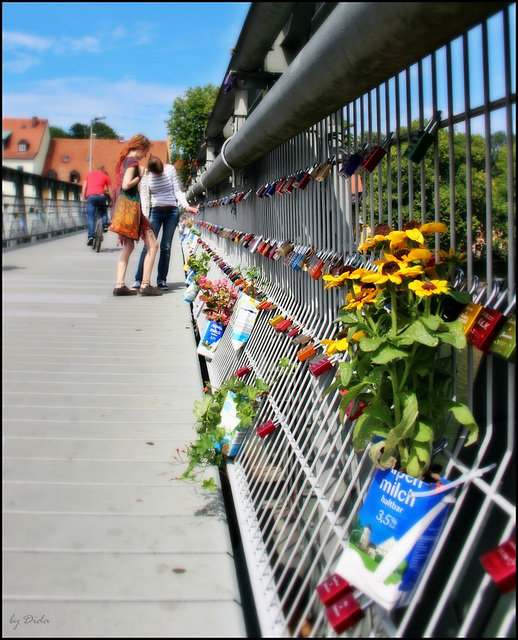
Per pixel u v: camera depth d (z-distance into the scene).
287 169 4.29
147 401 3.84
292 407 3.18
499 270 2.03
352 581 1.69
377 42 1.70
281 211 4.45
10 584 2.09
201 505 2.69
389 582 1.65
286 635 1.94
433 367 1.84
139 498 2.71
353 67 1.90
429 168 2.37
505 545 1.42
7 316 4.79
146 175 7.83
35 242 8.70
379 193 2.57
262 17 3.13
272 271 4.73
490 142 1.85
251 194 5.66
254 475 3.09
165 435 3.37
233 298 5.39
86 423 3.40
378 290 1.92
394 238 1.89
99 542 2.36
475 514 1.88
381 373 1.89
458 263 1.97
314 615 2.40
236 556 3.15
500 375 1.93
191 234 13.58
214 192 10.48
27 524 2.43
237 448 3.43
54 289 6.73
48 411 3.44
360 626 1.91
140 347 5.04
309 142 3.74
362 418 1.92
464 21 1.51
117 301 6.96
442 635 1.80
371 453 1.86
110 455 3.07
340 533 2.08
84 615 1.96
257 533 2.67
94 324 5.68
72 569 2.19
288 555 2.98
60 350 4.64
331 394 3.08
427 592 1.92
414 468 1.79
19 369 4.12
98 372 4.30
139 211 7.25
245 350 4.61
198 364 4.70
